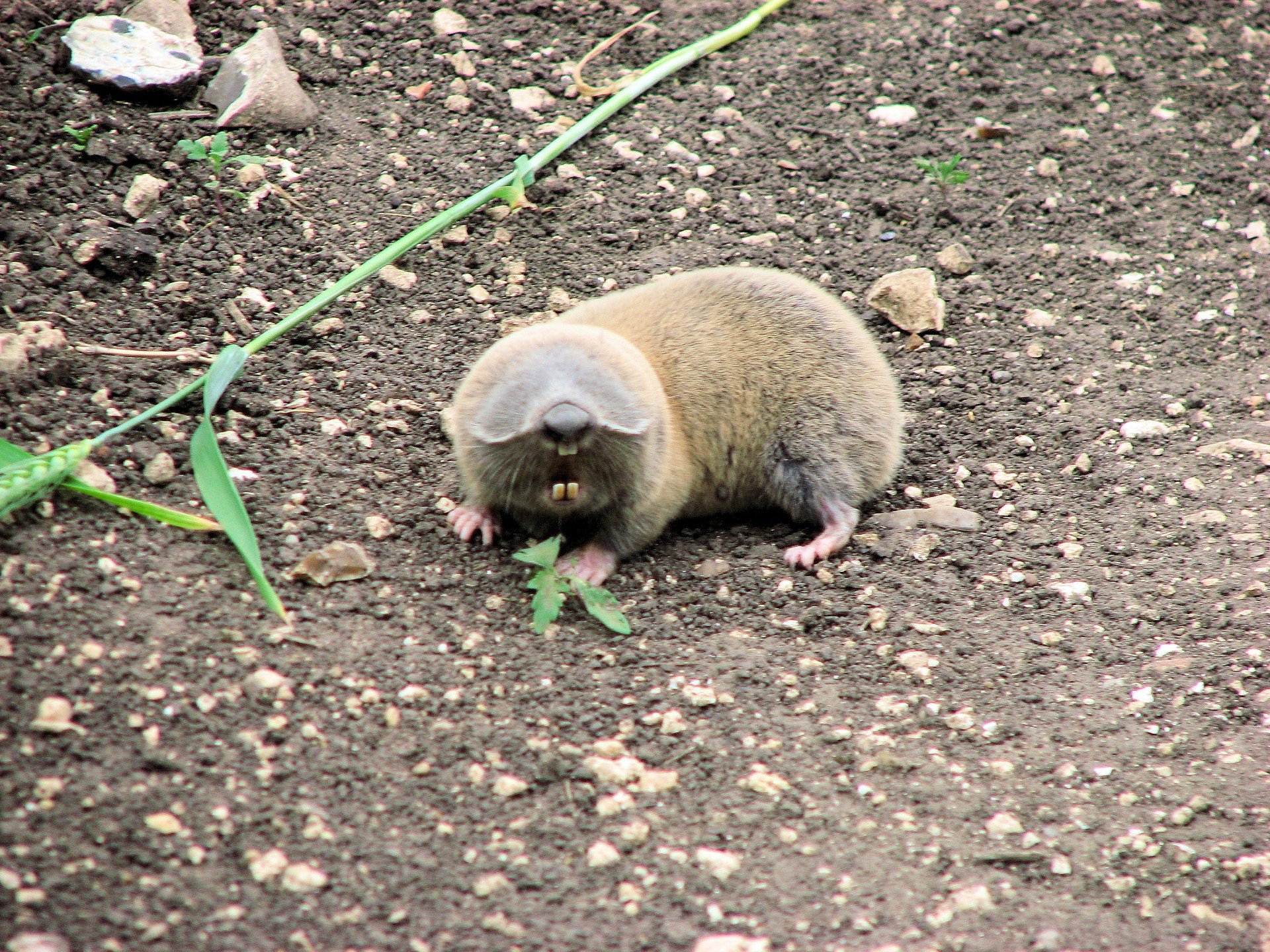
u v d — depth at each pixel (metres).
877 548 8.59
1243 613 7.82
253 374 9.04
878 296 10.59
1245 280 11.03
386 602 7.44
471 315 10.07
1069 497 9.02
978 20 13.62
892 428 8.98
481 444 7.69
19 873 5.26
